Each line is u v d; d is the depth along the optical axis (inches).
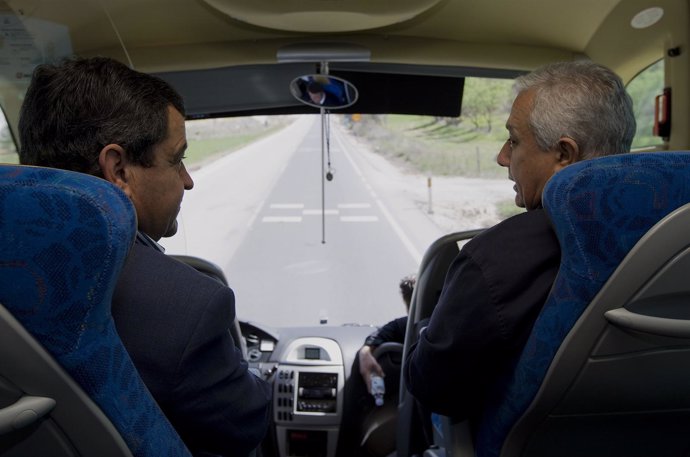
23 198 23.0
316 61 109.0
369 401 89.1
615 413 40.5
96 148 34.8
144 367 33.3
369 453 89.0
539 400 38.3
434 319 42.8
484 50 113.0
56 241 23.4
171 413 35.1
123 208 24.8
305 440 88.0
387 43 111.0
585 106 39.5
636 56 103.3
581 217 32.4
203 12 97.9
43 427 26.1
